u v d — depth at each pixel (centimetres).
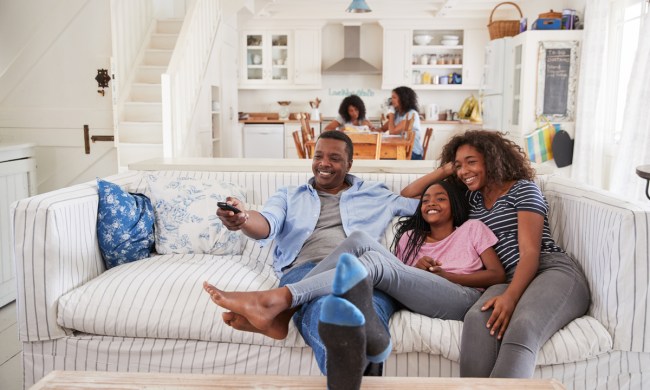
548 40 515
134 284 197
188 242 239
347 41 825
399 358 178
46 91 471
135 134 500
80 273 209
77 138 475
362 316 121
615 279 177
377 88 850
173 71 439
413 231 218
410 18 789
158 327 187
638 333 174
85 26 462
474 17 774
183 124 471
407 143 504
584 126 480
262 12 764
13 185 336
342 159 231
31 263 192
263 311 156
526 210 196
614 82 486
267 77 830
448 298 182
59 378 129
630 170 387
